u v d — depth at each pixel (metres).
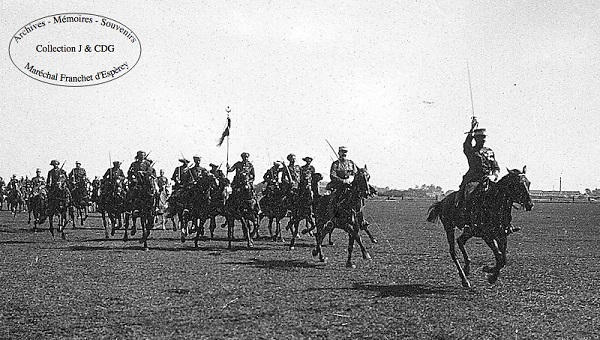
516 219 48.66
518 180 13.30
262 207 28.02
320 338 9.88
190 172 24.50
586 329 10.64
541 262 20.17
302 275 16.58
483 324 10.93
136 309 11.97
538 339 9.95
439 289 14.55
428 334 10.20
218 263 19.06
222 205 23.80
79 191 34.91
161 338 9.80
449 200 15.18
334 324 10.80
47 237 29.19
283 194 25.14
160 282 15.21
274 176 27.67
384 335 10.09
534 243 27.42
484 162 14.46
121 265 18.42
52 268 17.69
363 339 9.86
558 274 17.27
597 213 60.34
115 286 14.59
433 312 11.88
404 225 40.94
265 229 37.72
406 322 11.02
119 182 27.84
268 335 10.00
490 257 21.62
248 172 24.31
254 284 14.99
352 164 19.31
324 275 16.62
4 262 19.06
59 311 11.79
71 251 22.48
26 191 53.53
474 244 27.25
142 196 22.97
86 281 15.34
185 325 10.67
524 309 12.27
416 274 17.00
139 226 39.09
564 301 13.14
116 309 11.97
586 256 22.03
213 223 28.50
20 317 11.30
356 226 18.56
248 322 10.91
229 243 24.05
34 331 10.30
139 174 23.27
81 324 10.76
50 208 27.94
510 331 10.44
